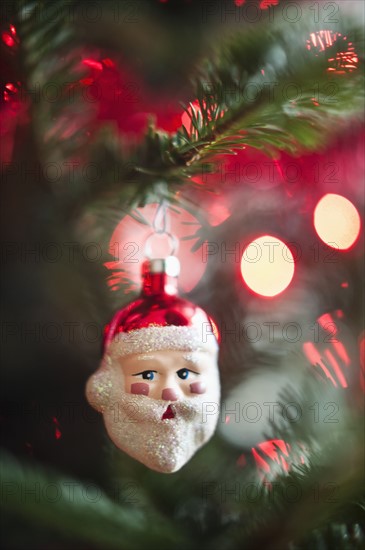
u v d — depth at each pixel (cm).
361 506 35
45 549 40
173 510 41
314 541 36
